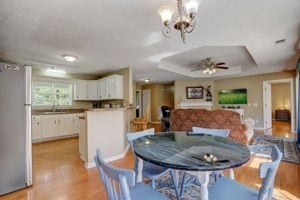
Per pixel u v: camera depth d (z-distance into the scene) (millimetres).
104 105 6406
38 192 2164
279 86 9359
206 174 1149
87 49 3352
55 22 2248
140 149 1443
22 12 1990
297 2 1840
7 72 2090
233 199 1185
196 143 1621
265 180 975
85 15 2076
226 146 1509
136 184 1449
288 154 3492
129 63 4531
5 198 2029
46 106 5703
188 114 4168
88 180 2494
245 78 6887
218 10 1978
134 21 2234
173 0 1771
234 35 2711
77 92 5988
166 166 1115
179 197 1980
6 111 2090
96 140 3105
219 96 7629
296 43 3088
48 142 4914
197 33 2625
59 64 4598
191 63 5531
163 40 2906
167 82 8719
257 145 4168
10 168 2139
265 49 3430
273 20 2238
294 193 2080
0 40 2854
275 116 9219
